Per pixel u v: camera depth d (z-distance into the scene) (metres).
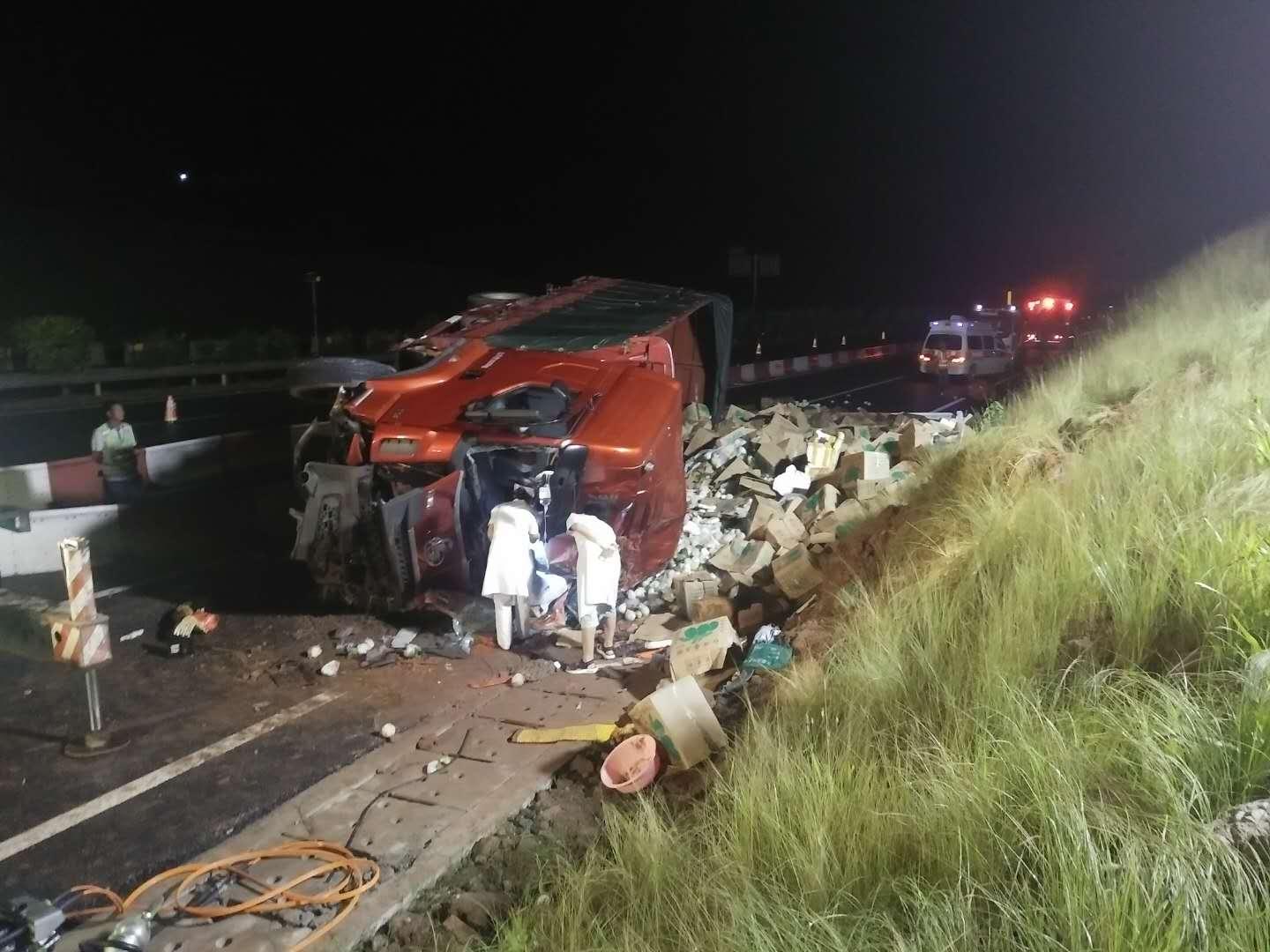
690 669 6.41
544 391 8.16
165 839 4.97
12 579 9.47
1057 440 6.98
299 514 8.38
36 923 3.82
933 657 4.54
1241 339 8.04
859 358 40.28
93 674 5.97
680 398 8.93
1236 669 3.40
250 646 7.60
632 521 8.16
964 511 6.15
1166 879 2.60
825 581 7.42
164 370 28.55
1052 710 3.54
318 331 37.00
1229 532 4.02
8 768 5.73
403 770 5.52
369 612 8.20
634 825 4.12
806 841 3.45
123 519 10.26
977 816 3.19
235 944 4.01
